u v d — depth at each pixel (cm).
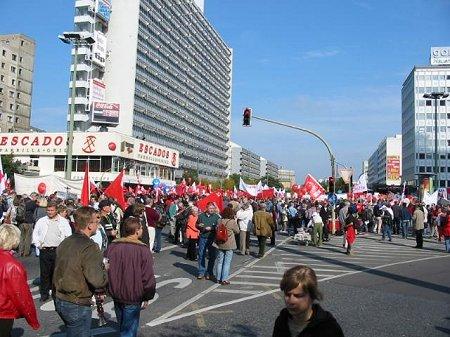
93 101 7494
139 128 9900
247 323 800
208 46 14100
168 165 8462
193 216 1631
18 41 11938
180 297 1022
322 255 1884
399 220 3219
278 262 1639
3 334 478
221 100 15912
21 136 7081
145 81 9969
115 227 1288
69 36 2712
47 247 956
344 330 764
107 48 9400
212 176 15512
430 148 12612
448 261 1767
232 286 1165
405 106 14375
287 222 3356
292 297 314
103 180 6506
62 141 6844
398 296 1064
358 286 1191
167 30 10894
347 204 2483
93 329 762
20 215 1642
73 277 509
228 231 1198
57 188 2433
